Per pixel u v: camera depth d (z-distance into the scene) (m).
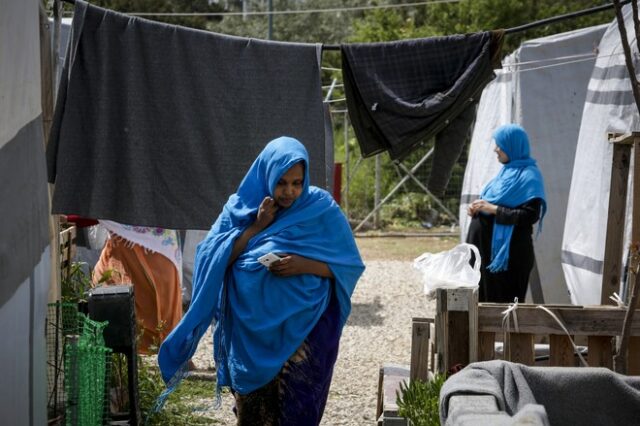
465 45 7.21
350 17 34.06
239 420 5.62
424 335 5.80
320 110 7.18
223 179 7.08
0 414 3.70
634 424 4.10
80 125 6.74
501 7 25.42
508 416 3.51
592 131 9.28
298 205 5.67
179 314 8.48
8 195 3.92
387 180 22.62
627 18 8.50
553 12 25.36
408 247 18.97
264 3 34.88
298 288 5.50
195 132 7.03
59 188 6.66
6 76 3.93
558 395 4.11
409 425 5.07
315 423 5.54
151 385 7.02
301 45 7.18
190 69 7.00
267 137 7.14
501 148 9.07
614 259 6.51
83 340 5.20
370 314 12.03
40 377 4.50
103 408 5.71
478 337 5.69
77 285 7.33
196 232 11.52
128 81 6.84
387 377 6.17
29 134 4.37
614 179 6.50
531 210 8.78
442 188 7.48
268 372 5.40
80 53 6.74
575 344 5.93
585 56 10.41
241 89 7.11
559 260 10.98
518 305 5.64
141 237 8.28
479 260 6.42
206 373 8.49
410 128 7.21
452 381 4.00
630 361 5.66
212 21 35.06
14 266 3.98
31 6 4.47
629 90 8.52
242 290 5.50
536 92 11.03
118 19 6.82
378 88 7.19
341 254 5.70
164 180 6.99
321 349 5.57
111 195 6.84
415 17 29.08
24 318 4.15
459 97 7.16
